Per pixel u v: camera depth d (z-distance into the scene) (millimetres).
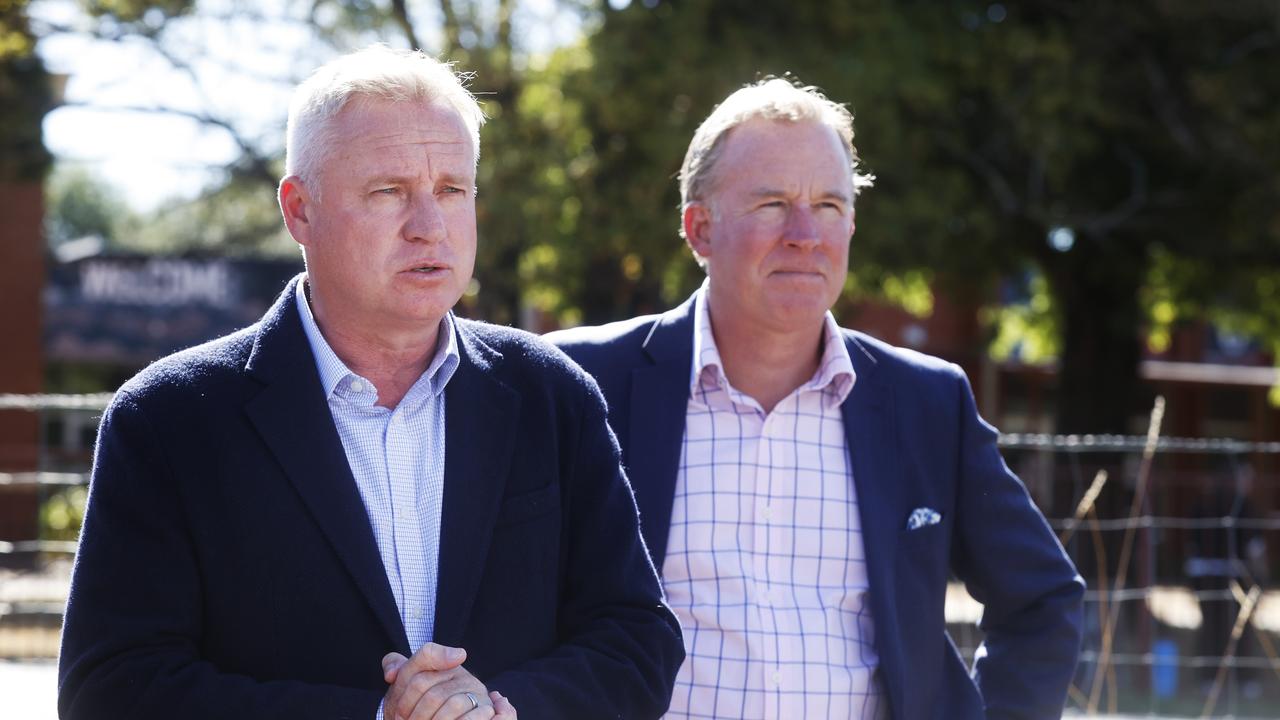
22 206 19922
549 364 2176
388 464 1998
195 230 24812
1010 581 2693
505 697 1875
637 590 2098
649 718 2029
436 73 2014
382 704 1811
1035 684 2658
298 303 2074
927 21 12242
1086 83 12227
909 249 11914
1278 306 15367
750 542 2617
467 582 1969
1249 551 6551
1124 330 14961
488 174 10992
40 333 20047
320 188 1954
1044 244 14000
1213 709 6160
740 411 2678
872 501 2617
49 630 5816
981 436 2746
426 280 1953
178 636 1879
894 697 2531
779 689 2531
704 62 10867
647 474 2629
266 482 1919
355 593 1914
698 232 2822
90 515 1903
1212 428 24969
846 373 2670
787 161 2619
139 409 1929
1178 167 13219
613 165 11281
